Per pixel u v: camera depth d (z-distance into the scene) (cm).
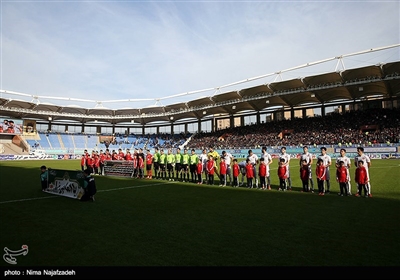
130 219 634
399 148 2861
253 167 1169
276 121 4712
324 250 435
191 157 1405
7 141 4597
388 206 759
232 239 489
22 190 1084
